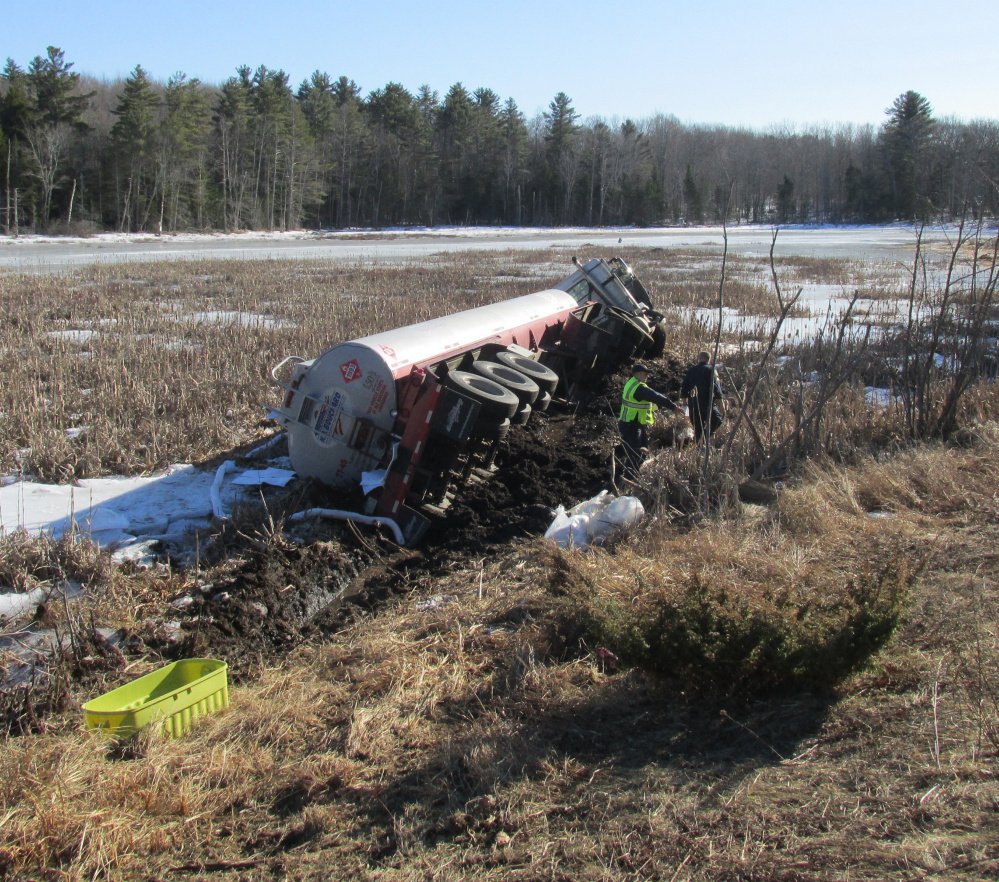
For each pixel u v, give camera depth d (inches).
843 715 184.2
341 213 4192.9
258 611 281.0
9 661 245.8
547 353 549.0
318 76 4815.5
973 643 210.1
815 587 232.5
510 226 4439.0
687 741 184.1
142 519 362.0
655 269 1611.7
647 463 391.9
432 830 165.3
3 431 454.9
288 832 171.3
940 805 147.6
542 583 277.9
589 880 142.8
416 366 380.8
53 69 3026.6
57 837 167.9
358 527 354.3
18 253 1951.3
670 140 4975.4
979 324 450.3
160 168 3147.1
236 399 535.2
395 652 245.9
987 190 492.7
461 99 4500.5
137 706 215.3
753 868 139.1
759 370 384.2
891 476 350.9
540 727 195.5
